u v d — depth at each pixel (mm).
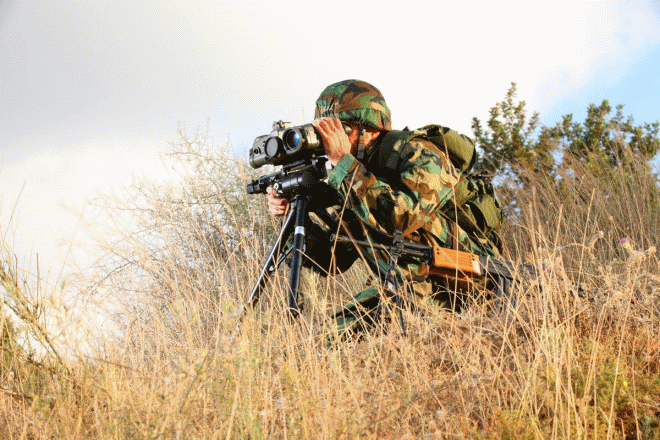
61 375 3459
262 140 4512
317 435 2979
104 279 4668
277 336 3797
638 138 10555
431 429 3047
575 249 6453
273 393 3471
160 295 4906
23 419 3369
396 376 3480
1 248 3711
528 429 3018
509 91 11227
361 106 4688
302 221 4453
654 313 4152
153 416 3080
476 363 3498
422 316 4320
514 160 10555
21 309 3543
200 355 3150
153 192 6387
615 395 3279
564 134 11094
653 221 7121
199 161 6809
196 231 6078
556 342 3518
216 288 5270
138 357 3969
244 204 6746
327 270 5254
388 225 4492
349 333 4520
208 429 2984
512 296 4387
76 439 3090
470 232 5000
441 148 4898
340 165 4395
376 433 2979
